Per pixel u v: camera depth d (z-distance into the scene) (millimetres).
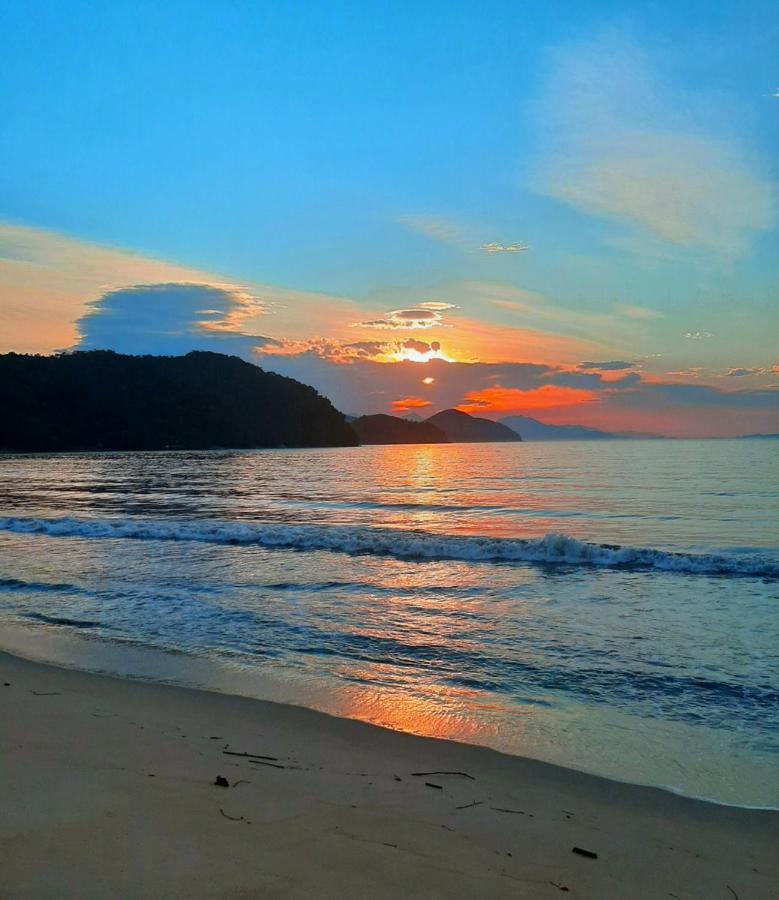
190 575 12008
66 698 5711
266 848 3131
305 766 4434
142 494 34219
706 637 8156
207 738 4855
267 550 14906
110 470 59906
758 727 5504
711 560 12805
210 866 2889
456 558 13953
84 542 16047
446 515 24078
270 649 7691
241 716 5461
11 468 63094
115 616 9172
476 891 2910
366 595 10492
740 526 20594
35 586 11078
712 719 5680
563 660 7301
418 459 83562
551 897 2945
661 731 5422
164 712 5465
